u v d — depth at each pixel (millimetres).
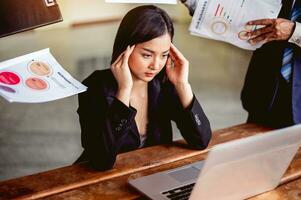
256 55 2025
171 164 1563
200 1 1784
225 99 2090
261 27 1871
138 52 1636
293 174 1539
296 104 2053
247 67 2041
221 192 1231
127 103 1541
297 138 1293
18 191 1340
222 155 1095
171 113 1748
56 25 1599
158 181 1415
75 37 1631
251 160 1205
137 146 1750
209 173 1117
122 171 1488
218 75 2025
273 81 2035
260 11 1848
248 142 1133
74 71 1648
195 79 1984
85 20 1623
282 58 2016
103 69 1662
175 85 1694
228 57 2014
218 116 2098
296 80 2037
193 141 1678
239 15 1832
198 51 1918
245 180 1275
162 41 1670
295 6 1927
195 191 1146
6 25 1503
